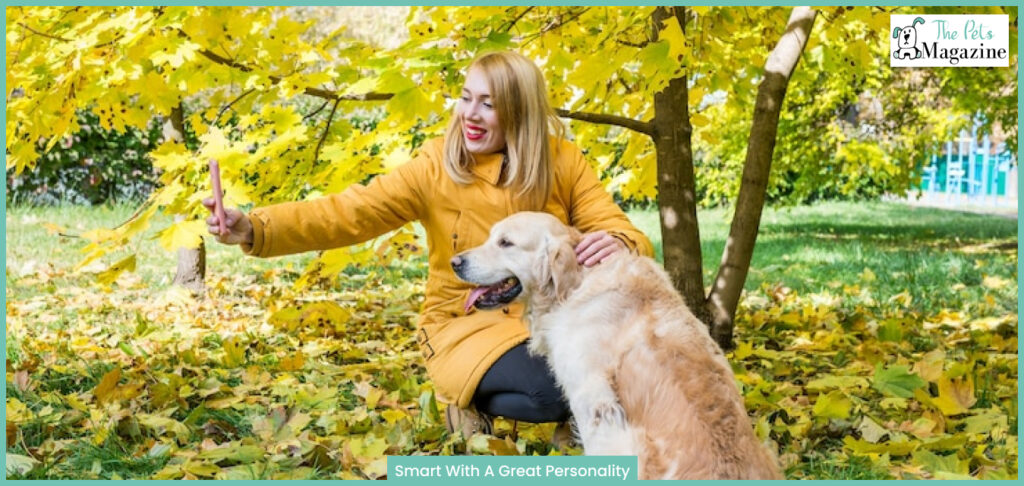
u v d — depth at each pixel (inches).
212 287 284.7
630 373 106.7
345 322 217.3
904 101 426.6
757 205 195.0
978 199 756.6
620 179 206.2
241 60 162.4
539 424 137.7
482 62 128.8
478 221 131.3
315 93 173.9
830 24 192.4
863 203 713.6
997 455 129.6
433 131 179.5
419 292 289.1
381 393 154.5
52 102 152.6
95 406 147.6
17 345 191.2
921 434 136.5
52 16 154.5
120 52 151.3
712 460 93.4
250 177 188.7
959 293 279.7
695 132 426.0
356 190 131.6
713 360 104.4
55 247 355.6
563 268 117.2
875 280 309.1
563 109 185.8
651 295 112.8
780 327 225.9
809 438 137.0
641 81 195.5
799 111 420.2
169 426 134.2
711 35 191.5
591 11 169.0
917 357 189.5
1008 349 199.5
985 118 463.5
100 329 215.0
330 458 124.6
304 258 366.0
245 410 149.6
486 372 126.0
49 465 120.2
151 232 399.2
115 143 502.0
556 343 115.9
